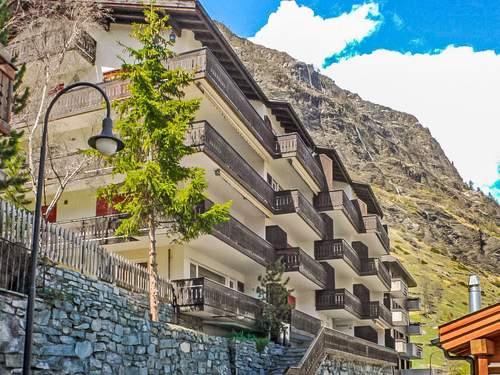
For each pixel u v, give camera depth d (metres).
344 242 36.56
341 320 40.62
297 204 30.33
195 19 24.62
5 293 11.60
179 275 23.12
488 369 9.49
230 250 24.94
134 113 18.11
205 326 22.95
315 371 23.97
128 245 23.00
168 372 16.59
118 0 24.94
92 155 18.97
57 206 25.03
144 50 18.69
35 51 22.17
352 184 43.84
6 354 11.38
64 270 13.66
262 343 22.31
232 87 25.27
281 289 25.66
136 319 15.62
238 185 25.80
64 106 24.14
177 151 18.06
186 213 17.88
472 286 15.22
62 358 12.84
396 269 56.91
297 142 30.86
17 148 15.66
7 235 12.47
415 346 57.53
